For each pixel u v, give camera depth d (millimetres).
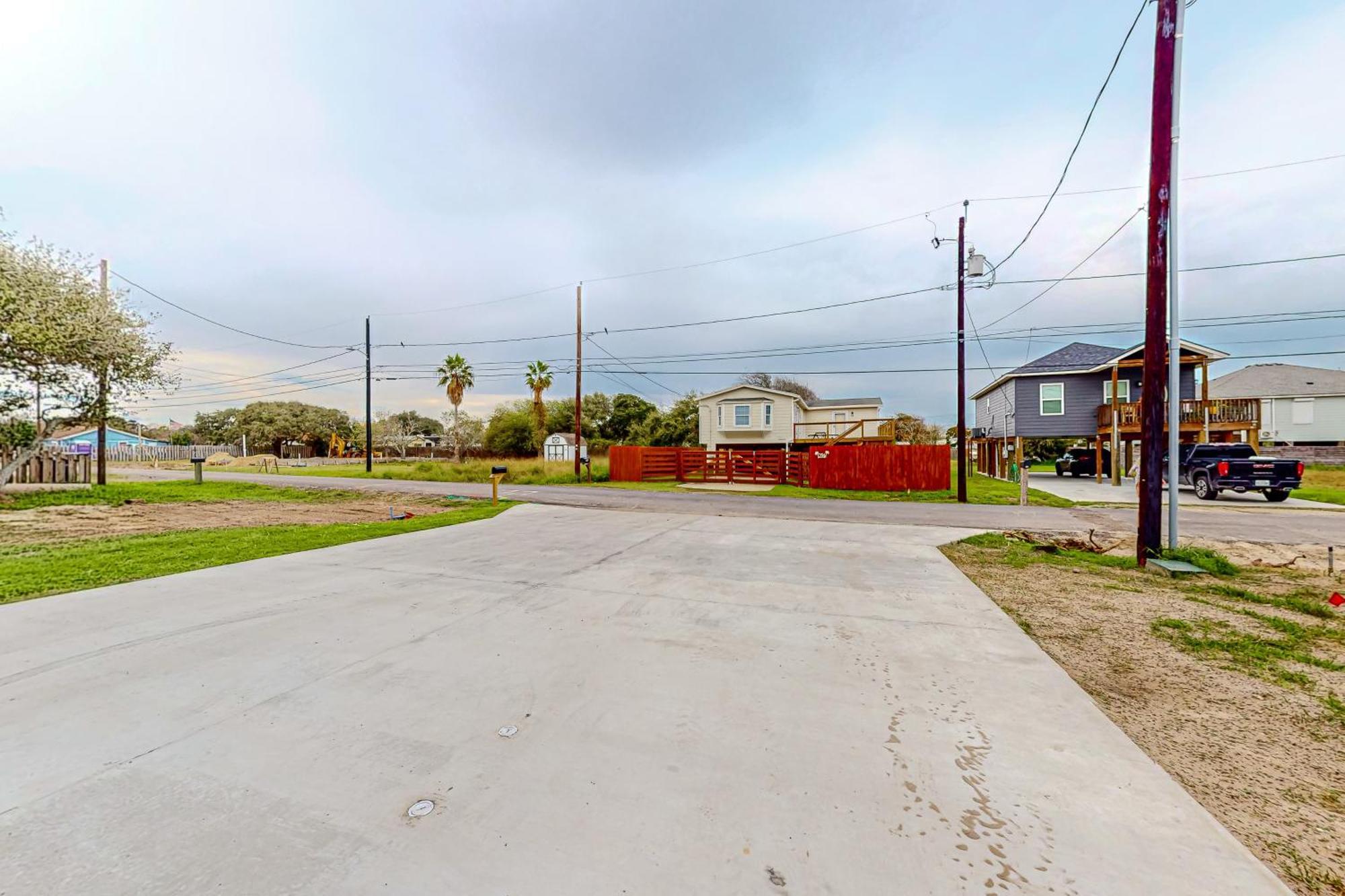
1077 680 3047
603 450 44281
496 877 1498
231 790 1913
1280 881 1517
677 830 1702
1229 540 7992
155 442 47031
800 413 31984
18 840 1632
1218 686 2986
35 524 8836
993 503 13617
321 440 53531
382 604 4324
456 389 34000
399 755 2152
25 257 11320
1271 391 28312
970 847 1632
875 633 3729
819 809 1819
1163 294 6141
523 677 2936
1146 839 1688
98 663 3082
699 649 3387
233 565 5789
